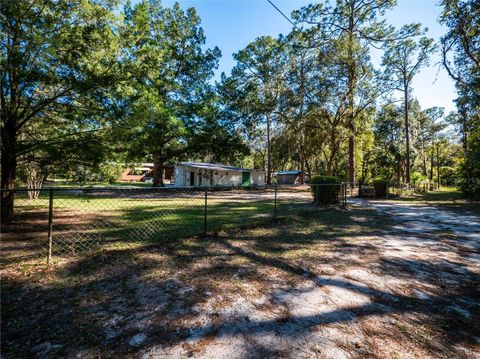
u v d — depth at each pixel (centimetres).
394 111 3134
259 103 2548
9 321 226
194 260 398
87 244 480
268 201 1346
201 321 232
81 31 622
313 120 2403
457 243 524
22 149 599
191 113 2158
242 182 2880
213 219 764
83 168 729
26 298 269
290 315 246
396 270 372
